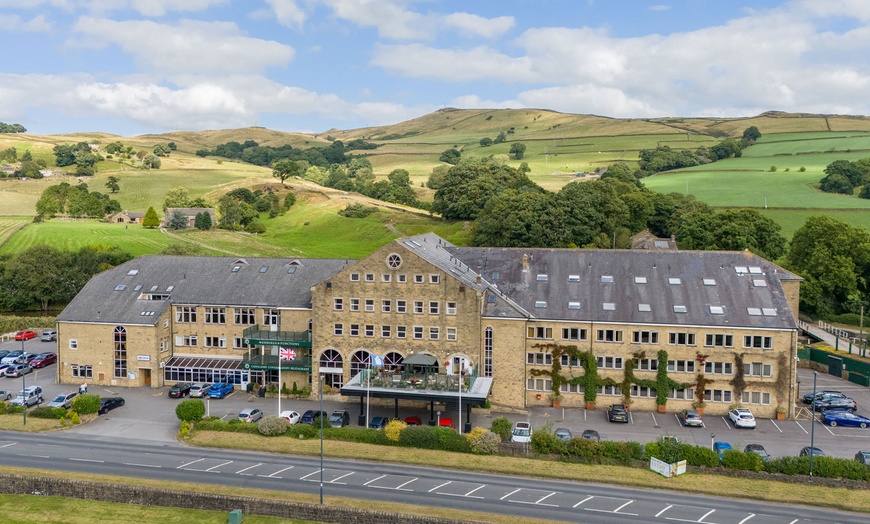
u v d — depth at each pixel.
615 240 140.38
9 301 132.38
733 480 58.75
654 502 54.84
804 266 119.62
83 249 145.62
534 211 142.25
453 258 92.38
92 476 58.72
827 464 58.38
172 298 91.44
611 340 80.25
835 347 100.25
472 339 79.88
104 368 90.19
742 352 77.50
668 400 79.19
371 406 80.94
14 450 65.69
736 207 176.50
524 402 81.50
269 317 88.94
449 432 66.31
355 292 82.44
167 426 73.88
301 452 65.31
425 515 50.03
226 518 52.03
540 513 52.41
